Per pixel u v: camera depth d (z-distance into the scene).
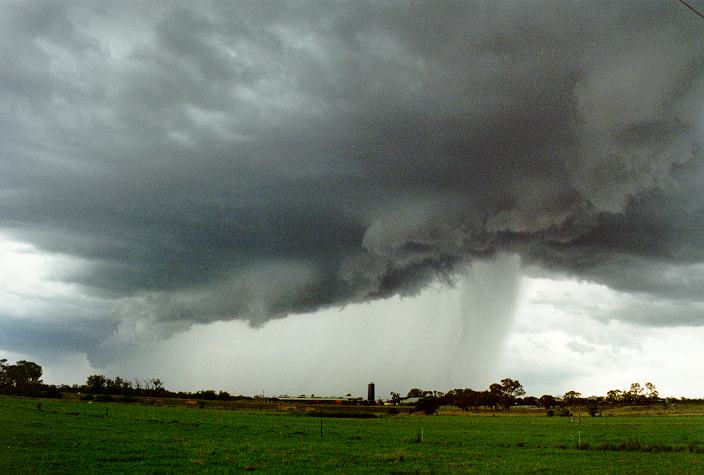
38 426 67.38
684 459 49.50
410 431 86.38
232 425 86.81
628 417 152.25
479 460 47.53
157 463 41.22
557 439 72.94
